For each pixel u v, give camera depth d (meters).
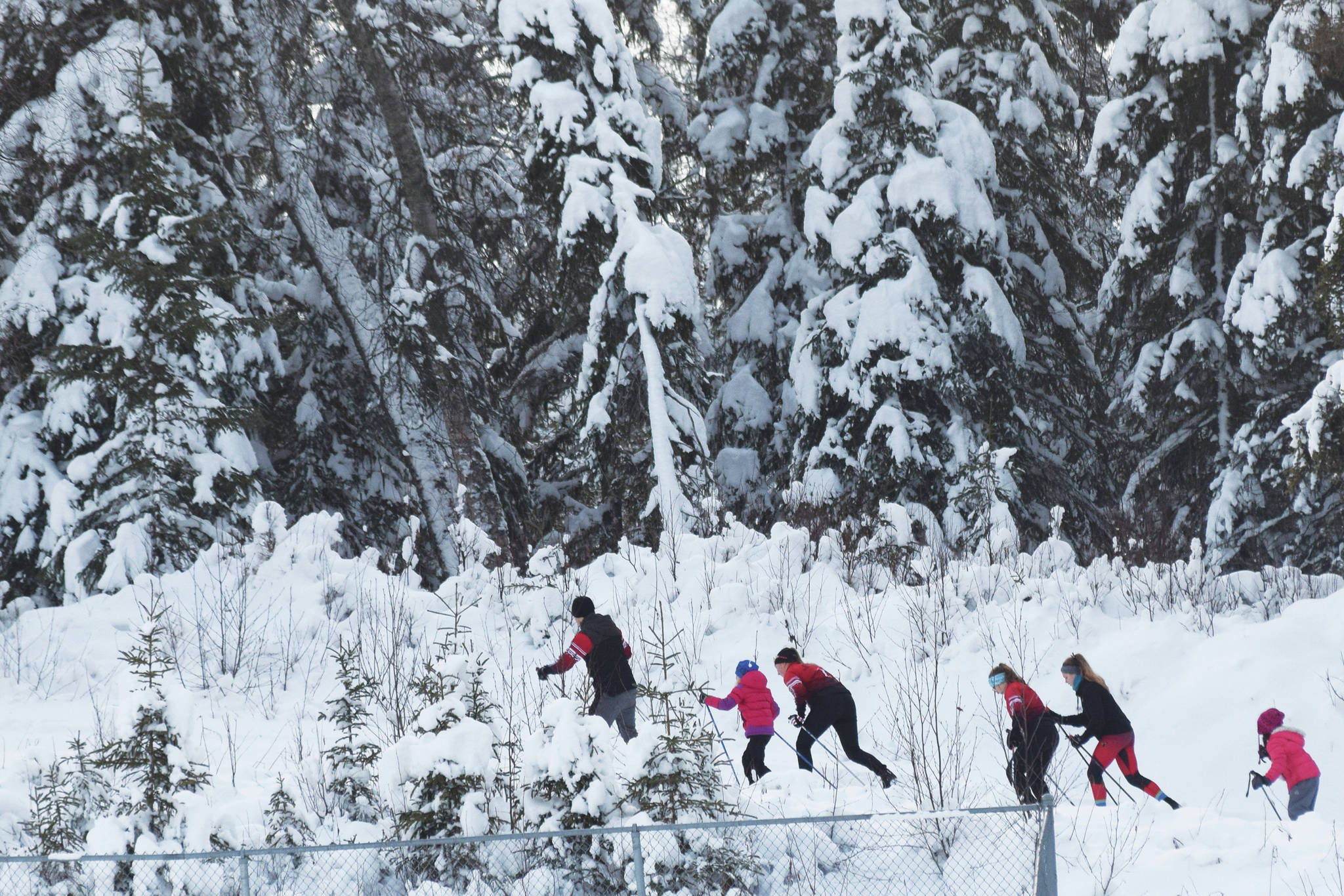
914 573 11.82
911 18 17.16
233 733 8.77
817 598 11.12
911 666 9.81
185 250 14.00
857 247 16.34
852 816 5.05
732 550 12.30
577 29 15.10
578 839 5.52
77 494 13.41
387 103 16.27
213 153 15.71
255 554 12.00
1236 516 16.27
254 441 16.33
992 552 12.05
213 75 16.20
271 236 16.84
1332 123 15.26
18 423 13.79
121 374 13.38
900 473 15.80
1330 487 15.02
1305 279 15.52
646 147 15.70
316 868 5.62
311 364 17.20
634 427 16.22
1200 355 17.17
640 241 15.02
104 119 14.18
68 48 14.81
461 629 10.16
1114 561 11.23
